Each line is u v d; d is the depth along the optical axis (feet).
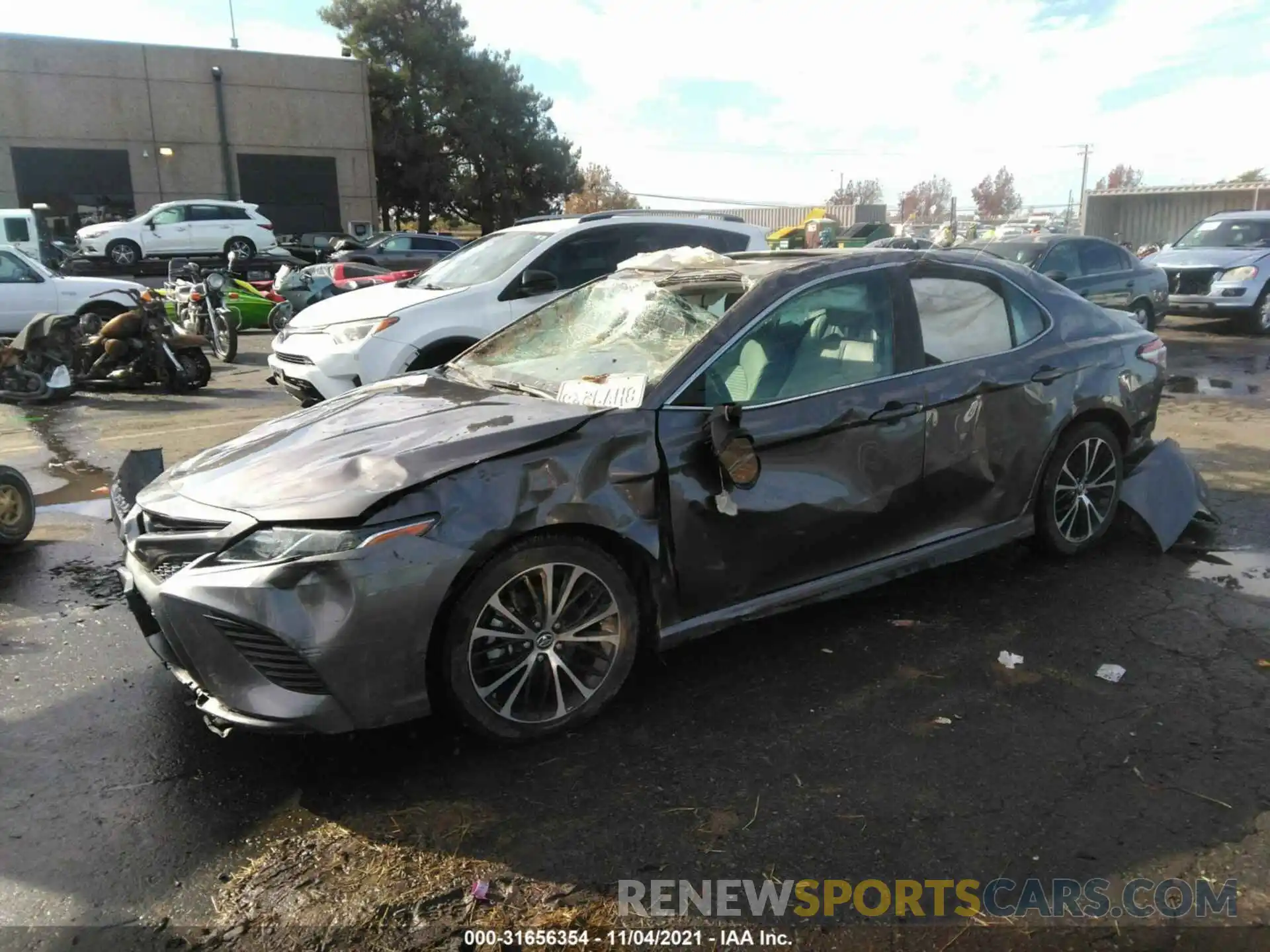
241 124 106.83
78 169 99.66
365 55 127.85
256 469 10.33
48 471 23.34
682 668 12.16
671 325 12.22
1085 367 14.92
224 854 8.67
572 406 11.25
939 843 8.66
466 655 9.75
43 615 14.29
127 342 33.73
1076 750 10.12
